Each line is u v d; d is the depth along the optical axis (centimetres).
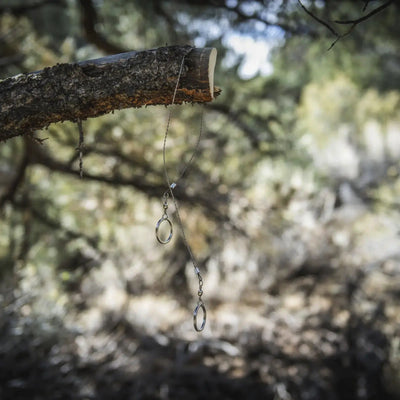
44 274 471
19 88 125
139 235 569
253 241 504
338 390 459
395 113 914
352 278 663
